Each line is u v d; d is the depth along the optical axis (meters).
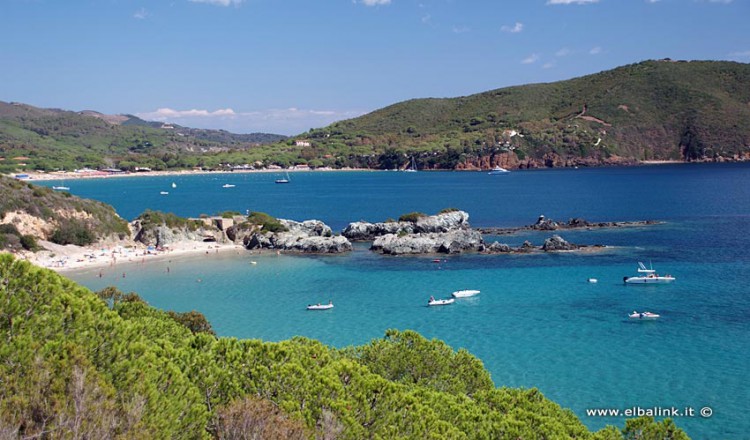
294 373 26.80
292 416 23.83
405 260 109.31
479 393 33.44
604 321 68.94
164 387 22.34
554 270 97.12
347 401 25.62
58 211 120.62
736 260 101.69
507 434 27.50
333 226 169.50
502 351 59.41
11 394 18.38
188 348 28.78
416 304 78.56
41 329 20.58
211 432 23.97
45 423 17.91
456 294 81.81
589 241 125.62
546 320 69.88
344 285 90.44
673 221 154.88
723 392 48.84
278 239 125.56
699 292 80.94
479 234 120.62
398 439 25.09
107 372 20.86
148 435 19.19
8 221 112.56
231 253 119.88
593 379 52.00
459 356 38.00
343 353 38.09
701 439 41.38
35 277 21.84
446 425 26.75
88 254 114.12
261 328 68.81
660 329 65.44
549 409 32.47
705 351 58.22
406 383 34.19
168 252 119.62
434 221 137.88
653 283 86.94
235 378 26.48
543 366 55.19
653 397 48.22
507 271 97.38
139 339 23.64
